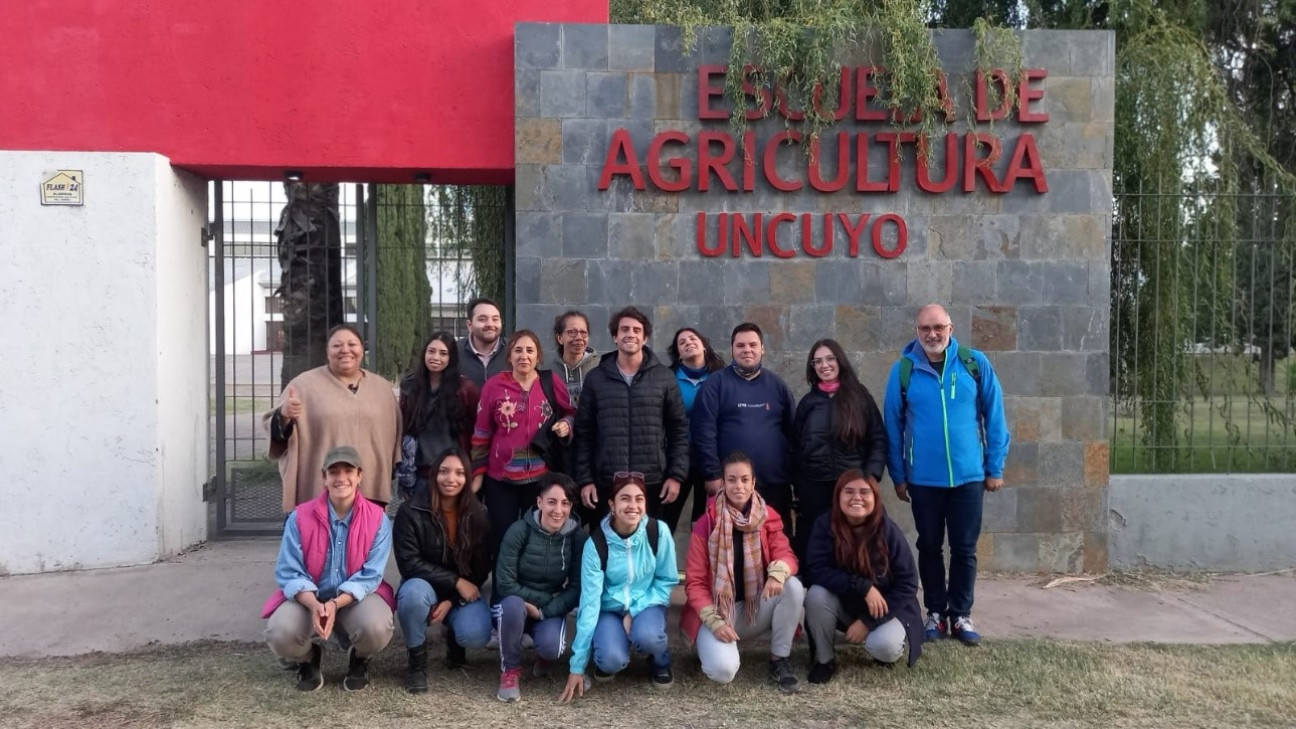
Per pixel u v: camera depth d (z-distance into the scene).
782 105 6.40
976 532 5.27
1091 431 6.54
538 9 6.59
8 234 6.17
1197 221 7.04
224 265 7.11
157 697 4.44
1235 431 6.98
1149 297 7.00
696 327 6.47
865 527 4.72
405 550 4.66
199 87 6.45
